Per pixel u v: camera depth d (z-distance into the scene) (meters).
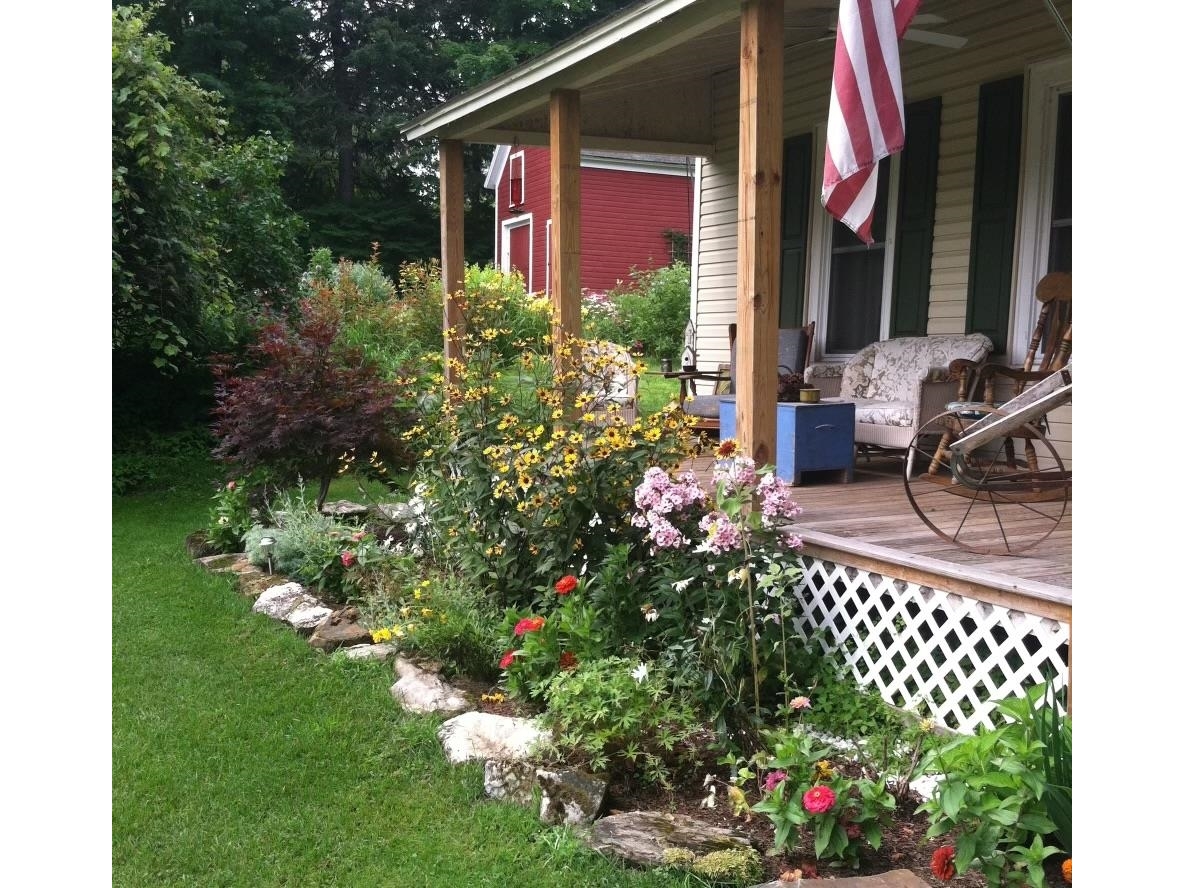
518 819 3.26
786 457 6.04
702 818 3.15
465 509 5.08
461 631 4.45
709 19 4.77
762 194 4.33
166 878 3.00
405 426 6.98
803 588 4.62
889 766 3.25
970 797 2.61
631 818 3.08
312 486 9.40
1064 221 6.05
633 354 4.98
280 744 3.88
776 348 4.38
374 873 2.99
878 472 6.63
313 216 28.02
